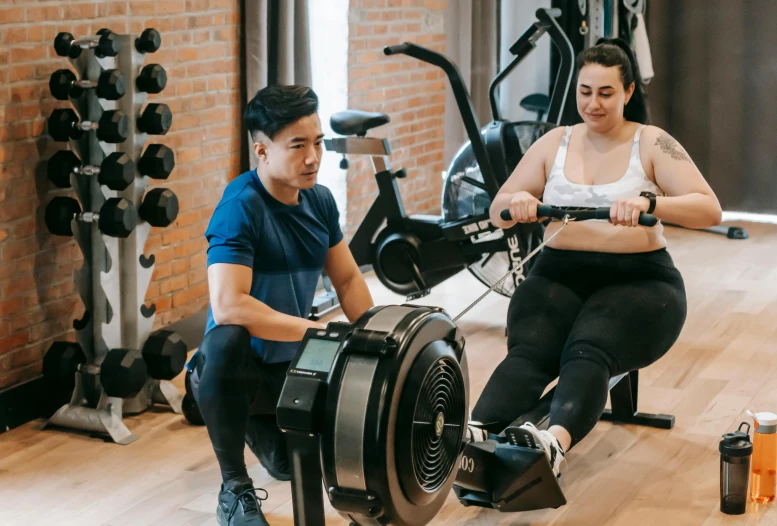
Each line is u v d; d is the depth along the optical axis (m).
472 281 4.83
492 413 2.39
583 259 2.59
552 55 5.93
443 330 1.76
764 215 5.98
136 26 3.53
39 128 3.13
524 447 2.19
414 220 3.96
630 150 2.58
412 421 1.65
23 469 2.81
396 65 5.37
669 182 2.53
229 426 2.33
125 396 3.05
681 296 2.57
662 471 2.71
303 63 4.28
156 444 2.99
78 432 3.09
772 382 3.38
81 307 3.41
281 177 2.29
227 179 4.12
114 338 3.15
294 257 2.42
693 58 5.93
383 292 4.64
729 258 5.07
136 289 3.18
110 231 3.02
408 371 1.65
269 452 2.64
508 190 2.75
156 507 2.56
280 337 2.29
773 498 2.50
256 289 2.40
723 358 3.63
